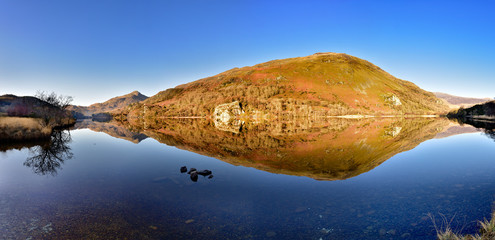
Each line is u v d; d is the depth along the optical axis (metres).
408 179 11.27
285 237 6.16
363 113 150.38
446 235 5.67
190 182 11.25
